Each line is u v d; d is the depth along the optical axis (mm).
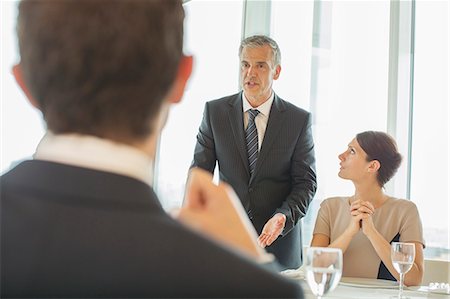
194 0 4715
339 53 4113
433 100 3809
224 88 4473
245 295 476
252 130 3033
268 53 2984
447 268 3422
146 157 532
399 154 2926
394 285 2346
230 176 3047
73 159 508
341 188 4008
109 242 468
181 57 549
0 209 474
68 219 472
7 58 4703
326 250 1508
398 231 2859
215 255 483
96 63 500
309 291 2031
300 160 3010
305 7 4246
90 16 500
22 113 4840
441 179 3746
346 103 4066
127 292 461
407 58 3902
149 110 522
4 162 4871
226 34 4508
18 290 457
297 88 4246
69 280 458
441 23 3807
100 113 508
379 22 3994
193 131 4574
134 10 507
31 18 509
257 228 3016
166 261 472
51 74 503
